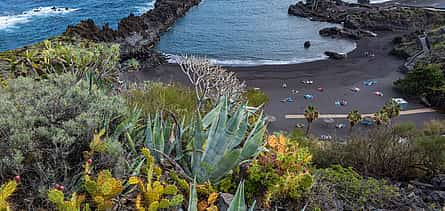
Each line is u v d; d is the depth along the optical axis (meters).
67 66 8.32
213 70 14.67
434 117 37.94
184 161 5.65
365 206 6.43
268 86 44.22
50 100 4.79
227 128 5.41
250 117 7.45
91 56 8.02
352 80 46.56
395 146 10.87
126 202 4.46
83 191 4.36
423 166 10.12
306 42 57.94
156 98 8.71
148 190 4.30
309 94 42.50
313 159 10.48
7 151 4.19
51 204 4.07
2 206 3.55
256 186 5.57
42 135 4.34
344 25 67.56
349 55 54.53
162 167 5.38
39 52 10.78
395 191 7.12
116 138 5.18
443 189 8.22
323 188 6.13
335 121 36.66
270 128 34.41
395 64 51.59
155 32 61.22
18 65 9.88
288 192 5.66
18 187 4.19
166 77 45.19
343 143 12.01
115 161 4.64
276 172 5.68
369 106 40.28
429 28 64.06
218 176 5.49
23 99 4.81
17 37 57.84
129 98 8.18
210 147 5.43
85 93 5.04
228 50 56.34
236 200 4.09
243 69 49.38
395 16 67.31
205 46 58.00
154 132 5.67
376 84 45.50
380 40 60.84
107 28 54.53
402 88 43.06
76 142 4.61
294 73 48.22
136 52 51.00
